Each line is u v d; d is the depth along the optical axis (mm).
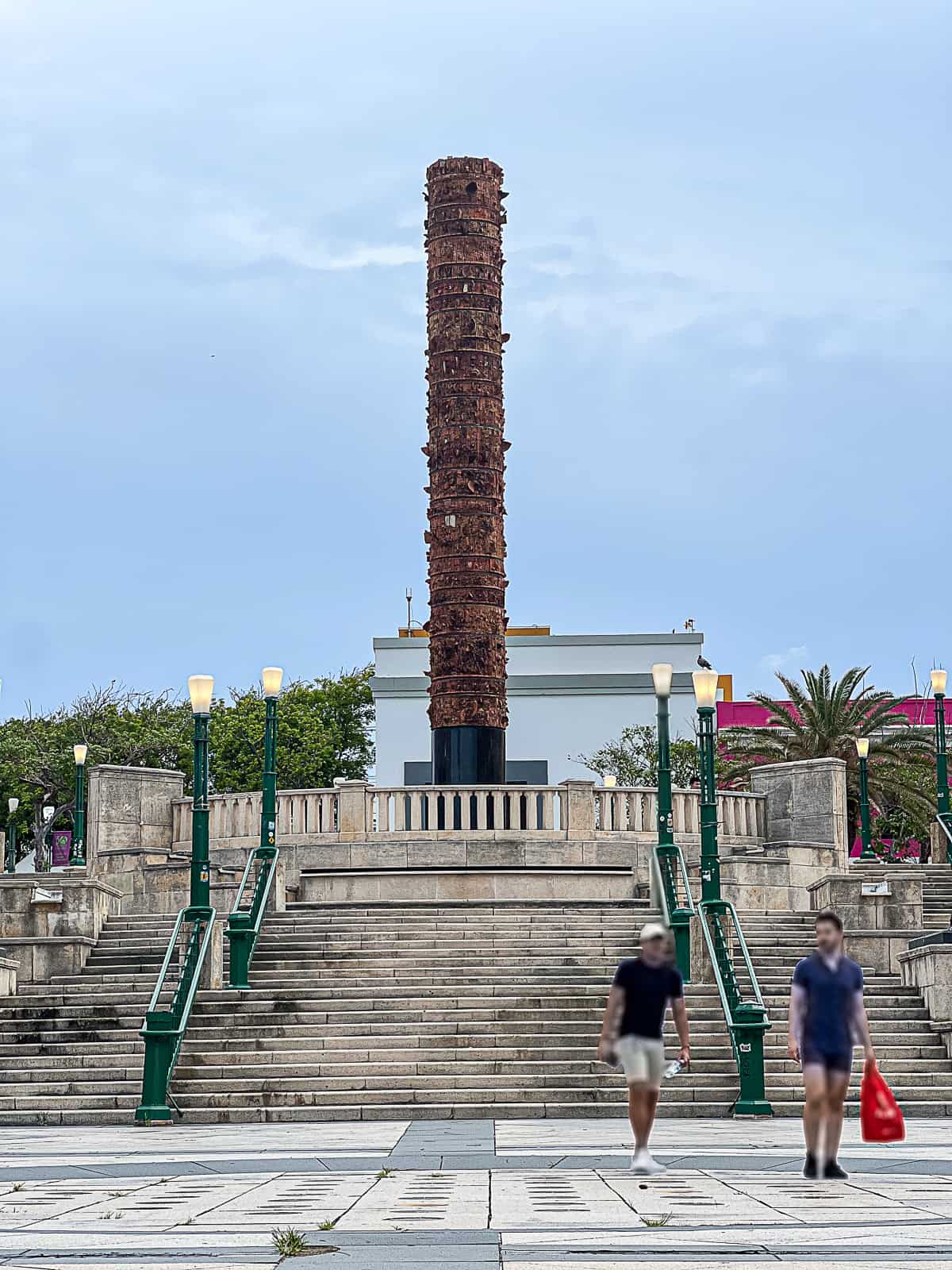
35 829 72000
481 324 46500
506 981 29062
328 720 78750
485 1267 10070
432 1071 25141
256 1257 10711
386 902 36812
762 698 57969
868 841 45875
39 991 29609
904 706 77500
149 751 73438
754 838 42500
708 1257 10398
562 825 39250
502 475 46469
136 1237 11750
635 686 74500
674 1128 21203
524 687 74750
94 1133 22109
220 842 40750
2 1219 12867
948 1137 19906
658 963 14805
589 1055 25609
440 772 44969
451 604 45406
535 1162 16656
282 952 30969
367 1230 11930
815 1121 14391
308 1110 23531
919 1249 10648
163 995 28797
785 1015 27438
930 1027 26969
